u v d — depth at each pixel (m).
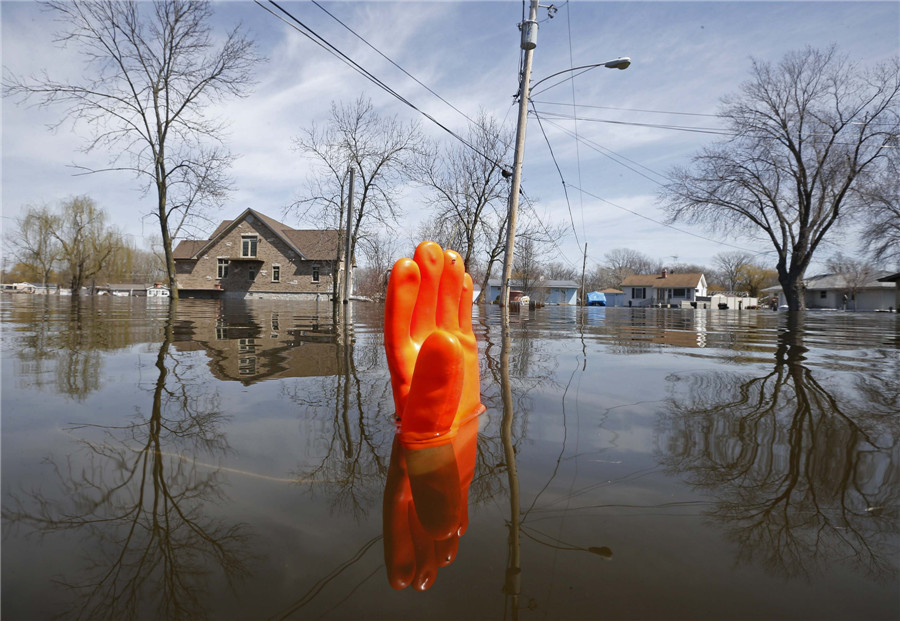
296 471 1.42
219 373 2.99
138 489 1.27
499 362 3.74
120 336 5.00
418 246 2.07
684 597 0.84
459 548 1.00
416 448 1.64
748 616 0.78
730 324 10.45
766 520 1.13
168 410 2.08
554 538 1.04
